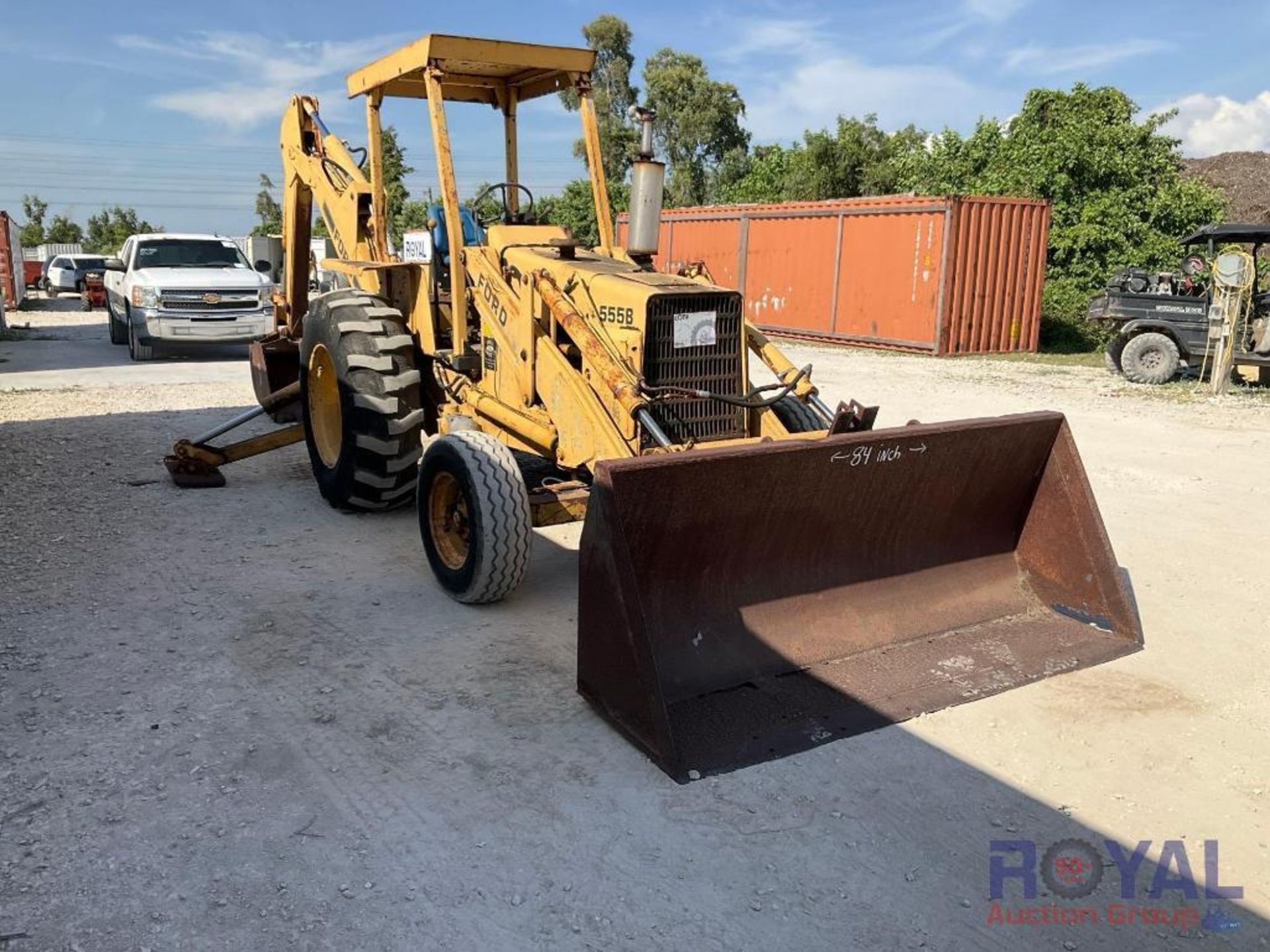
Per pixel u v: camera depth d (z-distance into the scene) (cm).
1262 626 499
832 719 387
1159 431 1023
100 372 1378
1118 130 2155
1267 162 3303
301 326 825
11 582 526
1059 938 275
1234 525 680
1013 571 495
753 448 388
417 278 645
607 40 4747
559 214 3117
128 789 335
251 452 745
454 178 576
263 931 271
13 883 287
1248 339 1302
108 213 7238
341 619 487
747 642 415
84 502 688
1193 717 400
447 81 625
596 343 479
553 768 355
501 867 300
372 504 635
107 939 266
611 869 301
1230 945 275
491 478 470
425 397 665
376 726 382
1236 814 336
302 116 776
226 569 556
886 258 1781
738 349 509
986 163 2419
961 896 292
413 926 274
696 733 372
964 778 353
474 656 448
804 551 435
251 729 377
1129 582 563
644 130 532
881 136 4084
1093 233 2052
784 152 4200
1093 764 364
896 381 1405
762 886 295
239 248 1658
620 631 368
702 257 2194
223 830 314
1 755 353
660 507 380
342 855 304
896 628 450
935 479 450
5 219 2647
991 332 1759
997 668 432
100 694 402
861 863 306
